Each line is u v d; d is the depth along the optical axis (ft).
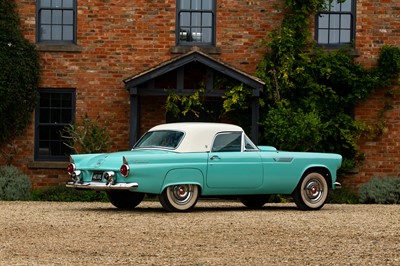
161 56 96.89
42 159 96.12
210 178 66.28
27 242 47.39
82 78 96.48
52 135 96.48
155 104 96.53
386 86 97.81
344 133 96.02
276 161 69.00
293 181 69.77
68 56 96.48
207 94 92.63
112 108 96.53
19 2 95.96
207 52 96.58
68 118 96.48
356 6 98.32
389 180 92.38
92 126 94.84
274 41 95.86
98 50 96.63
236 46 97.09
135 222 57.47
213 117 97.09
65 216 61.87
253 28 97.14
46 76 96.22
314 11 97.30
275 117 92.79
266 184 68.74
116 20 96.78
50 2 96.84
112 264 40.01
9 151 95.30
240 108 94.32
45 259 41.39
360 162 97.25
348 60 96.78
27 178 90.84
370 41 98.12
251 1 97.30
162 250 44.60
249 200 74.43
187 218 60.44
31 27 96.12
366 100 97.86
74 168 66.54
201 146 66.69
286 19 96.58
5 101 93.56
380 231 54.13
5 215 62.75
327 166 71.26
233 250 44.78
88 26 96.73
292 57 95.66
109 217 61.00
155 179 64.18
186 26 97.40
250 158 67.97
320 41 98.37
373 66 98.12
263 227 54.95
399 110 97.86
